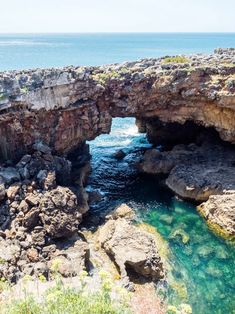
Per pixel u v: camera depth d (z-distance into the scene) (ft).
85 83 133.18
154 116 154.10
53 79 124.47
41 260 97.35
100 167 163.22
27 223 103.40
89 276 95.71
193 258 105.91
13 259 92.99
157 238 113.60
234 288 95.71
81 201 123.85
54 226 103.40
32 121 124.98
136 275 98.68
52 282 88.94
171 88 139.74
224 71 139.95
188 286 95.81
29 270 91.66
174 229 118.21
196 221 122.93
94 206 130.72
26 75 119.55
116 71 141.90
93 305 46.70
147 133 194.18
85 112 137.39
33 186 112.68
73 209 110.22
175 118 151.12
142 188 144.87
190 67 143.13
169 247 110.11
